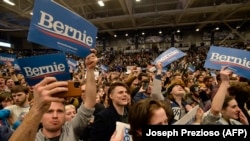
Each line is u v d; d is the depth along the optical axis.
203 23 18.73
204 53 21.36
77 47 1.31
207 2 14.72
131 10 14.44
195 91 3.76
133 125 0.99
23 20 17.56
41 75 1.18
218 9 13.27
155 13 14.33
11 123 2.49
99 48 27.70
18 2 12.42
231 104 1.67
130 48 26.50
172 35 25.00
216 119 1.52
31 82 1.17
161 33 25.33
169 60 4.04
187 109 2.72
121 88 2.06
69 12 1.26
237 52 2.12
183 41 24.80
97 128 1.92
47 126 1.47
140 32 25.66
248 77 2.08
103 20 15.53
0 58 5.60
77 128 1.60
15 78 4.77
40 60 1.17
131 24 20.77
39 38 1.11
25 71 1.17
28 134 0.71
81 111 1.59
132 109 1.01
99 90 3.92
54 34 1.18
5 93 3.12
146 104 0.98
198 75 6.55
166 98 2.85
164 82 5.32
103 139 1.90
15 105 2.67
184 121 1.31
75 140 1.58
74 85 0.98
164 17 17.58
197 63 17.53
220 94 1.53
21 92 2.66
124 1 12.59
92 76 1.55
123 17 14.99
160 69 2.90
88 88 1.57
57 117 1.47
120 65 21.14
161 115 0.96
